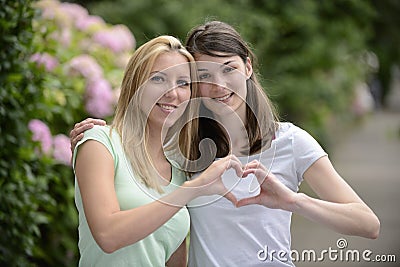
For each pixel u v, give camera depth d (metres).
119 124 4.93
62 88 9.04
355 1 19.45
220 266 5.18
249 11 17.25
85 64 9.41
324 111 22.27
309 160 5.21
